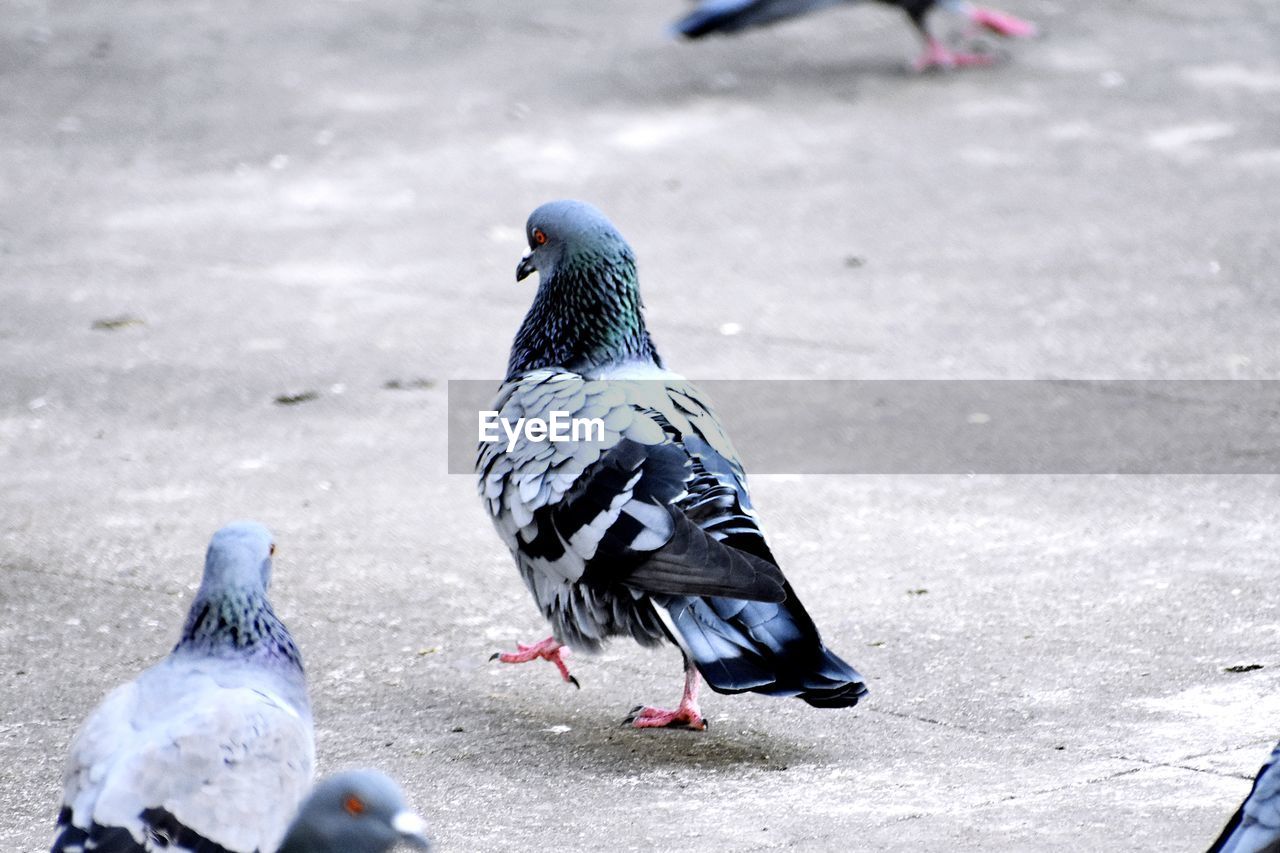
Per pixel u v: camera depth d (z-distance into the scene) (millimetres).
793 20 22141
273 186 18859
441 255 16688
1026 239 16531
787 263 16125
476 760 7934
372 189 18672
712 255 16406
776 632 7504
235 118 21125
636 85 22000
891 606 9562
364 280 16062
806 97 21297
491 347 14367
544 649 8750
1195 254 15867
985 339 14125
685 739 8172
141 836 5418
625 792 7562
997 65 22281
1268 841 5141
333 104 21531
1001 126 19953
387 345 14422
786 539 10594
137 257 16766
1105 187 17891
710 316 14883
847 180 18406
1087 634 9086
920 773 7664
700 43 23688
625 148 19656
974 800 7344
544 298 8906
